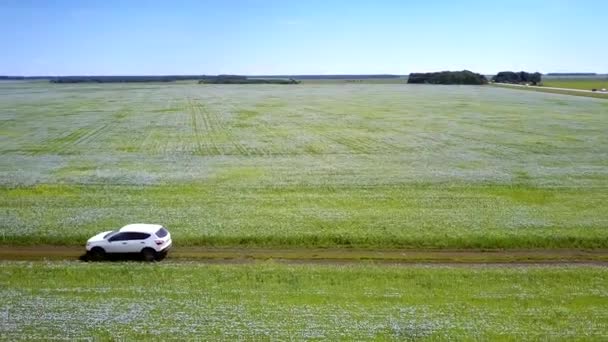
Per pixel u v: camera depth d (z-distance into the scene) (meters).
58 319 20.73
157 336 19.52
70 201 40.03
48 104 132.12
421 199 41.19
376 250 31.38
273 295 23.50
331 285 24.86
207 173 50.53
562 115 99.88
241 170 52.16
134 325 20.31
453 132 79.06
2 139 72.38
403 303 22.70
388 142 70.44
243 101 143.62
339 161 57.31
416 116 101.44
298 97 160.62
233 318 20.97
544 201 40.81
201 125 88.94
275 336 19.56
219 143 70.00
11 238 31.89
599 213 37.44
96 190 43.53
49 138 73.56
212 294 23.52
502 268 27.91
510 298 23.36
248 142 70.81
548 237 32.41
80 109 117.81
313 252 31.03
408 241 32.09
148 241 29.12
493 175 49.53
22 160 57.09
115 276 25.70
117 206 38.84
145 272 26.39
